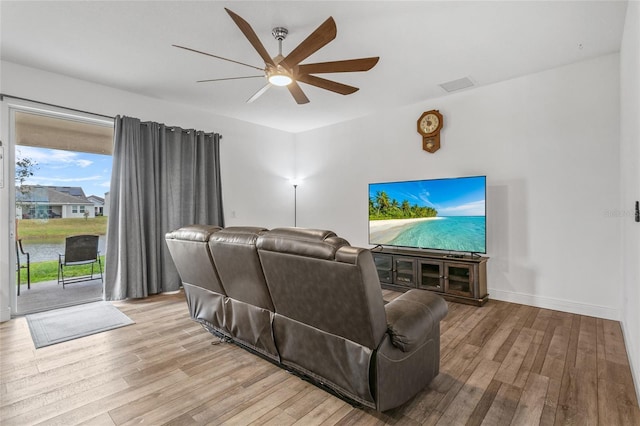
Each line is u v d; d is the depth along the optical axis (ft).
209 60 10.75
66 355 8.19
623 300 9.62
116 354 8.24
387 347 5.51
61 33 9.05
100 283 13.42
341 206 18.22
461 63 10.92
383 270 14.75
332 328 5.93
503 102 12.46
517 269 12.28
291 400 6.27
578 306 11.02
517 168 12.20
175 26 8.74
